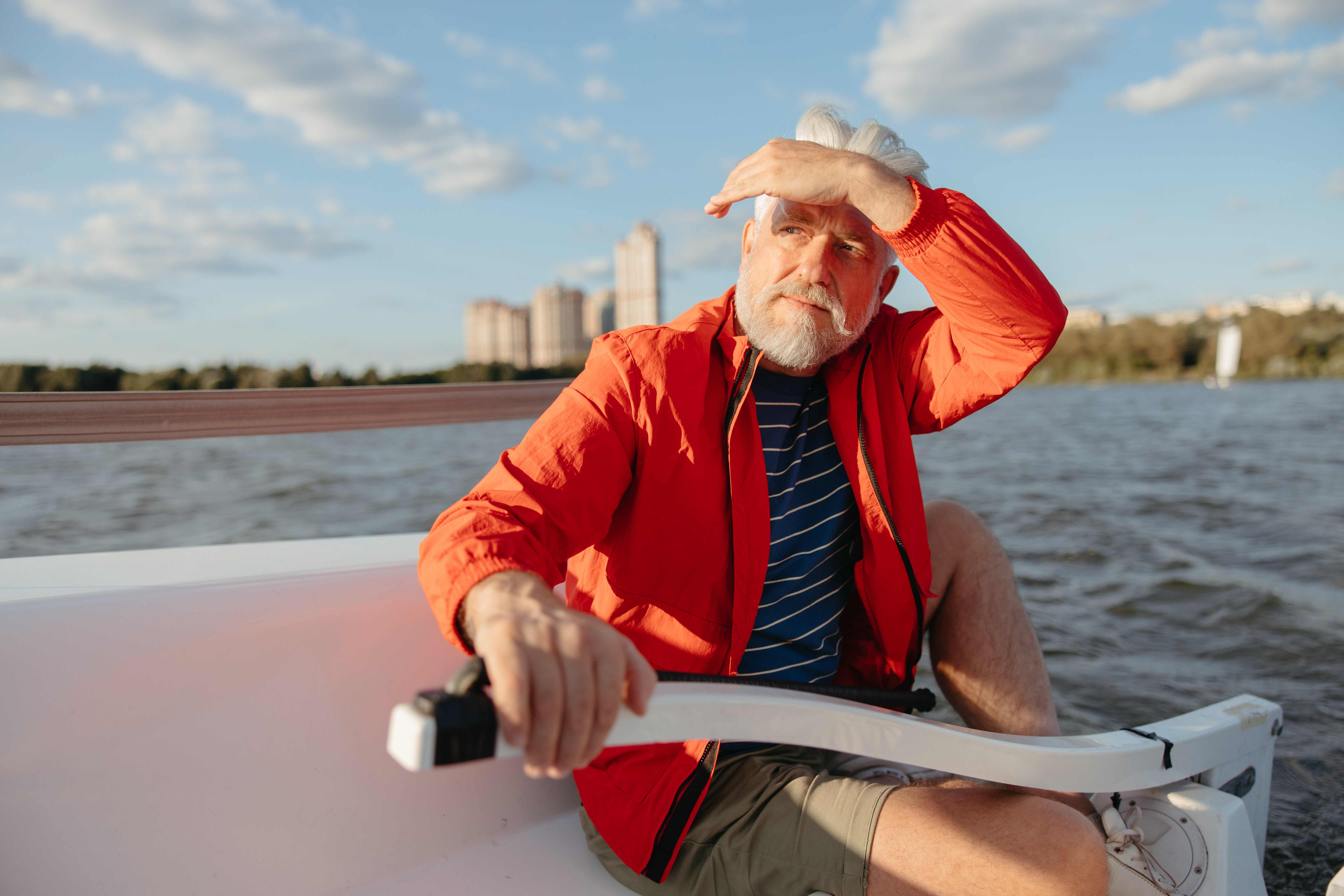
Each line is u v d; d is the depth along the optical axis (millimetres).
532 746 485
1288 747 1562
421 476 7379
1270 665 1990
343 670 1099
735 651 955
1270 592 2605
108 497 5949
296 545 1390
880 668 1133
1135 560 3182
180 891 959
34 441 1126
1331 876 1178
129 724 953
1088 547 3479
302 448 10539
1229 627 2299
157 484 6793
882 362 1119
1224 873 909
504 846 1129
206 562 1224
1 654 899
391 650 1143
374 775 1096
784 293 981
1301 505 4480
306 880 1029
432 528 750
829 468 1067
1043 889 755
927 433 1184
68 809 911
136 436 1209
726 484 962
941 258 922
